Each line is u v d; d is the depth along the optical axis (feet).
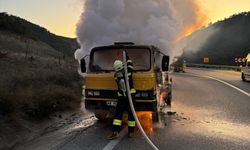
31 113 27.91
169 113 33.78
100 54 28.78
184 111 35.42
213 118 31.65
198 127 27.68
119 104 24.30
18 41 148.77
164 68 28.14
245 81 77.97
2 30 158.71
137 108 26.03
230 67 146.00
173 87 62.80
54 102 31.91
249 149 21.24
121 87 24.31
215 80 81.30
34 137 24.27
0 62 61.46
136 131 26.05
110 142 22.54
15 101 27.02
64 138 23.58
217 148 21.36
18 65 63.10
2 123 23.89
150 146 21.62
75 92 42.01
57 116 30.81
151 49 27.63
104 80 26.94
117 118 23.93
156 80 28.17
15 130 24.03
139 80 25.95
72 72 60.80
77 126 27.94
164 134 25.05
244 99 45.39
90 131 25.93
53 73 54.13
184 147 21.52
